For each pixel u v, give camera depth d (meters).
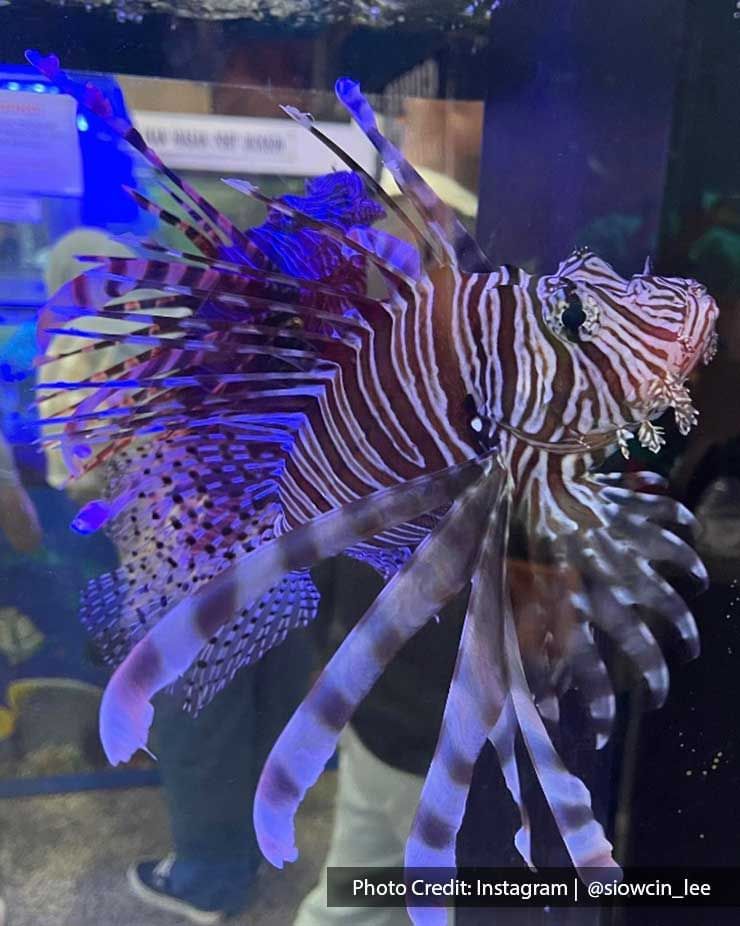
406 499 0.65
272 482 0.78
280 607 0.94
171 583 0.85
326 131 0.91
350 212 0.76
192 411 0.78
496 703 0.66
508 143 0.89
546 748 0.69
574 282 0.62
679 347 0.60
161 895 1.27
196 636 0.61
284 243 0.74
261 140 0.91
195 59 0.94
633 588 0.75
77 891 1.28
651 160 0.83
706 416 0.80
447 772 0.65
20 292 0.98
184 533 0.83
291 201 0.78
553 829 0.98
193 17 0.94
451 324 0.65
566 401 0.62
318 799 1.15
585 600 0.73
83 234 0.96
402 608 0.64
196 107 0.93
